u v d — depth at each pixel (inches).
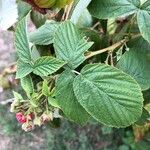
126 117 9.3
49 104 10.1
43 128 34.4
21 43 10.1
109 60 11.6
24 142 34.9
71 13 11.3
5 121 35.1
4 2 9.6
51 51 11.7
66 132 33.9
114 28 13.1
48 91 9.9
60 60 9.6
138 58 10.5
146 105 11.6
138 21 9.9
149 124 16.7
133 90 9.2
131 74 10.5
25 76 10.2
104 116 9.3
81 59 9.7
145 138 27.1
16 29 10.2
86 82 9.4
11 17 9.7
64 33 9.8
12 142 35.1
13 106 10.2
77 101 9.6
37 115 10.1
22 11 12.6
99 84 9.3
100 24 13.0
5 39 39.6
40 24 12.9
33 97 10.0
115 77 9.3
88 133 33.7
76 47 9.8
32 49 11.4
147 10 9.9
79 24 12.4
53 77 10.3
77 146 33.7
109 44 12.4
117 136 32.7
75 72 9.6
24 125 10.1
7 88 21.8
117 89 9.3
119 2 10.3
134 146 30.3
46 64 9.7
